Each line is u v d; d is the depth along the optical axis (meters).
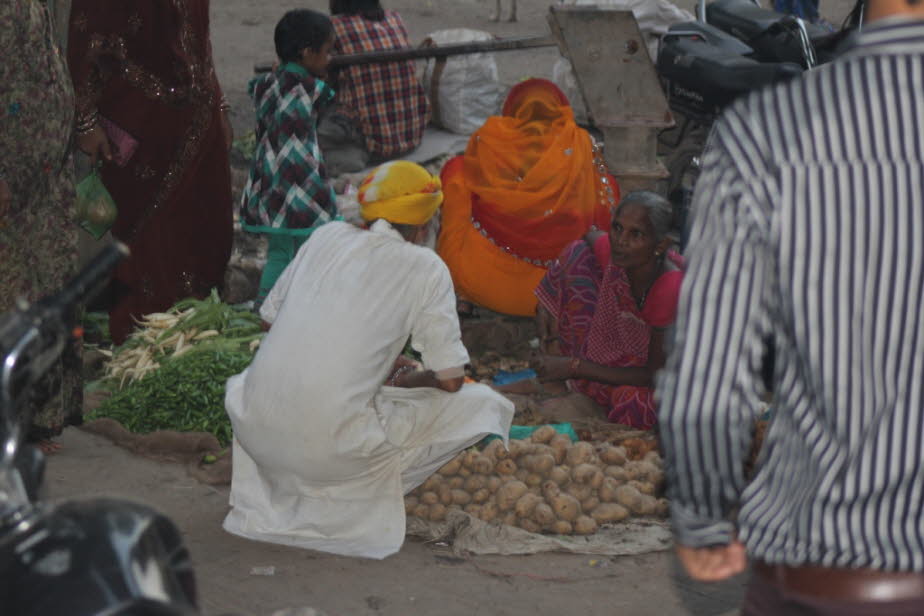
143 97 6.33
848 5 16.58
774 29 7.33
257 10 17.08
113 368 5.98
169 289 6.62
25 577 1.77
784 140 1.77
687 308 1.80
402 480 4.28
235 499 4.29
